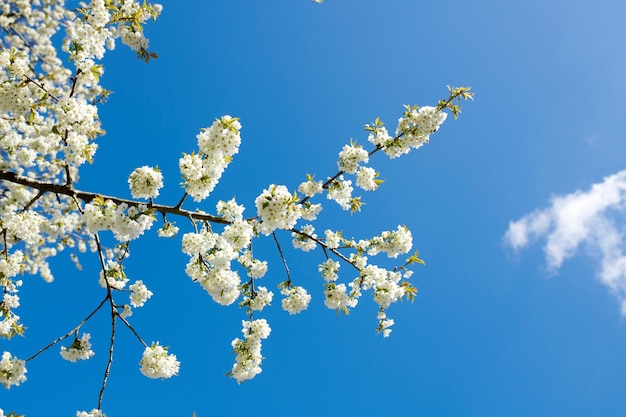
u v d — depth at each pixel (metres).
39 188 7.66
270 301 8.38
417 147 8.08
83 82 7.75
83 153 7.32
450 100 7.80
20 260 8.34
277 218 6.91
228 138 6.66
